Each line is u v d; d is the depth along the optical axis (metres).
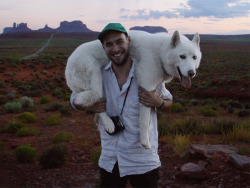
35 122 15.92
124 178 3.13
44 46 183.75
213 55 108.62
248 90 32.03
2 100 25.31
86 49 3.47
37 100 28.09
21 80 41.25
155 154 3.12
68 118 17.09
